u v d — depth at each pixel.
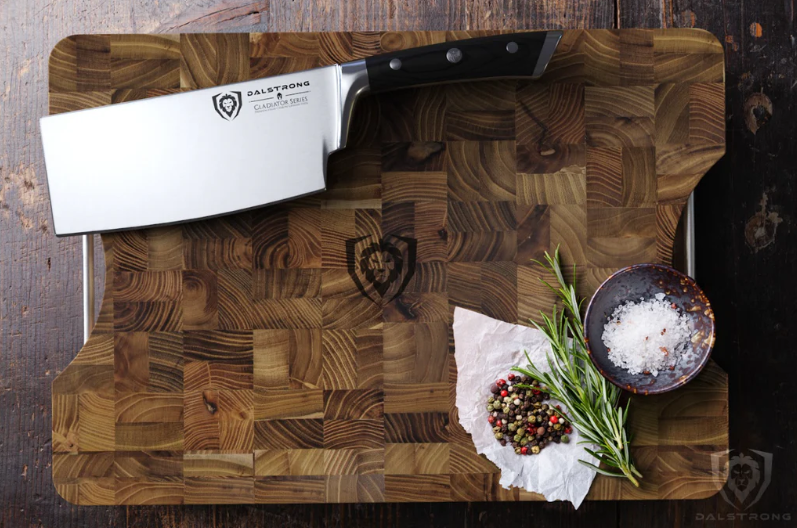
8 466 1.05
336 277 0.95
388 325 0.95
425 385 0.95
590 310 0.88
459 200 0.96
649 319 0.91
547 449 0.94
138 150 0.92
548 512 1.05
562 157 0.96
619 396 0.93
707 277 1.06
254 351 0.95
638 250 0.96
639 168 0.96
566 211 0.96
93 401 0.94
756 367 1.06
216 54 0.94
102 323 0.94
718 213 1.06
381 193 0.95
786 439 1.05
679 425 0.94
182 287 0.95
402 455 0.94
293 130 0.92
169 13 1.07
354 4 1.07
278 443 0.94
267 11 1.07
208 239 0.95
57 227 0.92
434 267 0.96
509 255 0.96
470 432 0.94
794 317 1.06
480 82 0.96
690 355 0.91
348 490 0.94
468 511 1.05
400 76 0.92
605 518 1.05
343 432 0.94
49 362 1.06
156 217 0.93
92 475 0.93
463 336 0.95
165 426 0.94
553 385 0.90
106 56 0.94
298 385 0.95
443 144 0.96
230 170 0.92
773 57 1.07
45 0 1.07
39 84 1.07
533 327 0.95
